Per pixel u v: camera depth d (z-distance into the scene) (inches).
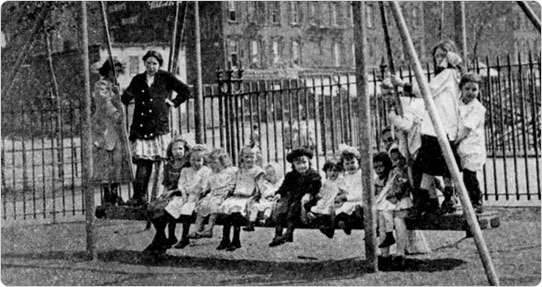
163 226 325.7
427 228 273.3
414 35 1112.2
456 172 247.0
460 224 265.7
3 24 611.8
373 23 1206.3
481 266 276.4
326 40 1318.9
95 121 362.9
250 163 318.3
